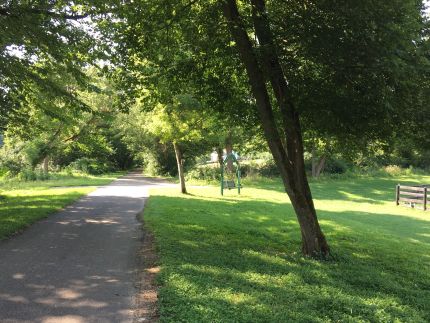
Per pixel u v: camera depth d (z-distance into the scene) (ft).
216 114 41.24
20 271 23.13
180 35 35.17
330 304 19.77
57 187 89.25
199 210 53.16
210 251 29.01
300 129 31.50
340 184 126.31
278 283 22.35
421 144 31.53
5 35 32.40
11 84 42.14
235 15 29.63
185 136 73.31
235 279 22.08
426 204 77.20
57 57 37.14
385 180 141.90
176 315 16.62
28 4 33.99
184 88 38.58
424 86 25.61
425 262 33.55
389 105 23.62
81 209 51.06
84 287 20.51
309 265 27.71
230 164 124.16
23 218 40.09
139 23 33.58
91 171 163.84
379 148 35.14
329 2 23.24
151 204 56.54
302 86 28.81
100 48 36.83
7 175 114.01
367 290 23.45
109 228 37.93
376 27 22.12
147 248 29.63
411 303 22.07
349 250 35.32
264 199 75.92
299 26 25.72
